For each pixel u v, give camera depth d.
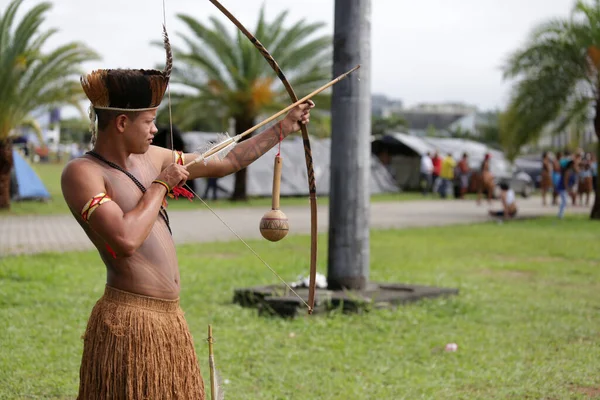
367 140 12.20
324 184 45.53
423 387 7.96
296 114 5.21
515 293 13.55
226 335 10.15
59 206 33.72
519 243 21.94
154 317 4.56
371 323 10.81
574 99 31.62
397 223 29.31
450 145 57.16
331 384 8.04
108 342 4.48
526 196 50.62
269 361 8.96
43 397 7.48
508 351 9.48
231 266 16.56
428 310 11.76
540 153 65.25
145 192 4.55
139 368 4.47
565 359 9.12
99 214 4.32
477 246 21.08
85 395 4.54
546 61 31.56
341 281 12.20
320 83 37.88
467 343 9.88
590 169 41.22
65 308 11.50
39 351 9.03
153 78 4.53
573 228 27.25
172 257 4.73
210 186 40.47
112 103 4.47
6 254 17.91
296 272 15.69
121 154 4.59
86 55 30.45
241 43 36.88
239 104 37.50
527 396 7.71
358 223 12.18
